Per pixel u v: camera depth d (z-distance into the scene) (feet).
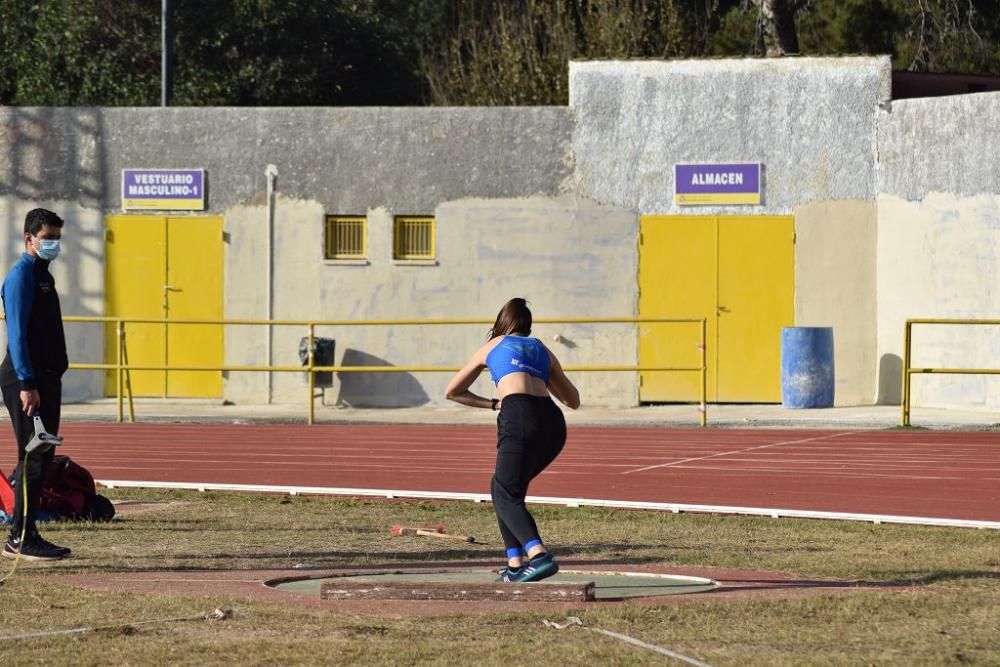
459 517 132.98
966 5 388.37
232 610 83.76
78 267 251.60
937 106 232.12
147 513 133.80
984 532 120.26
